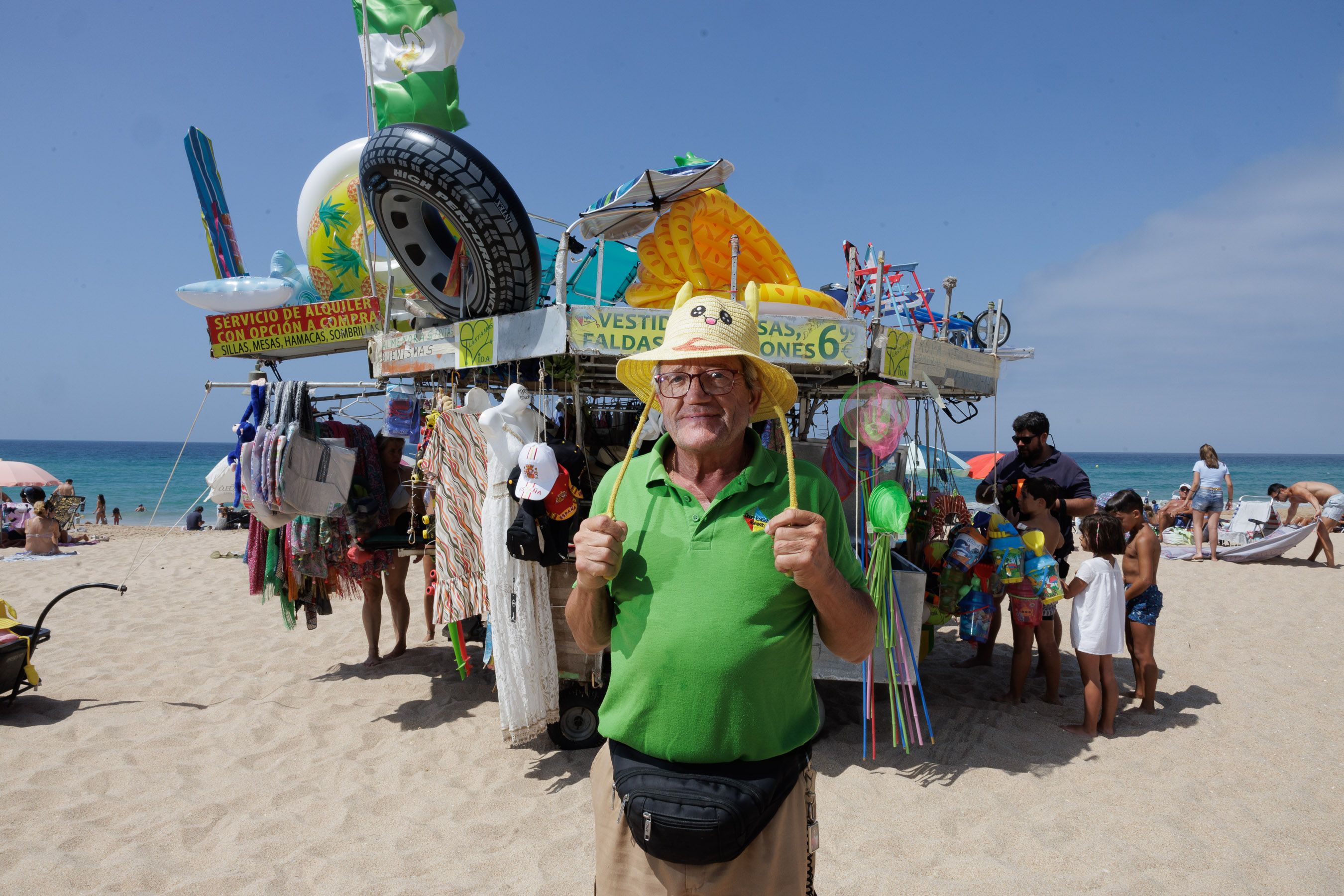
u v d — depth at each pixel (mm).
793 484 1683
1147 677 5094
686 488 1859
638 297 4875
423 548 5941
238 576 10859
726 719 1686
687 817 1648
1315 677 5840
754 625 1692
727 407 1779
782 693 1728
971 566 5062
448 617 4430
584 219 4477
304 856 3354
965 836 3527
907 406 4215
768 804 1694
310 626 5809
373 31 5801
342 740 4691
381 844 3479
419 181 4254
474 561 4469
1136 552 5137
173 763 4359
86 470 65875
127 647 6832
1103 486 60281
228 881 3156
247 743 4637
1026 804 3811
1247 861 3256
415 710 5188
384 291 6301
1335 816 3664
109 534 18484
